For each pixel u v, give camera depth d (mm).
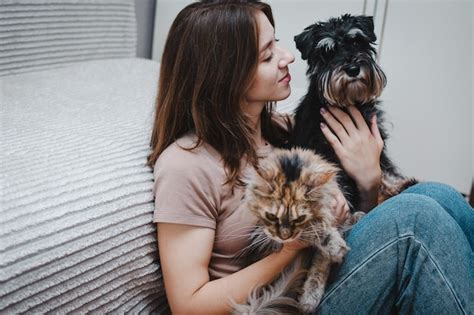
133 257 1170
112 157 1278
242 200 1209
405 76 2506
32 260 989
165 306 1352
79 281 1072
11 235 986
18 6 1938
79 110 1632
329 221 1139
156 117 1312
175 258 1146
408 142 2602
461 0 2314
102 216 1116
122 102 1784
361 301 1164
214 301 1118
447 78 2439
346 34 1486
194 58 1211
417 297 1135
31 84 1865
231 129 1223
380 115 1640
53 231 1035
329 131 1478
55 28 2123
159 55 2895
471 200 2502
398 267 1150
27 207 1043
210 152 1214
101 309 1142
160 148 1270
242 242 1237
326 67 1492
